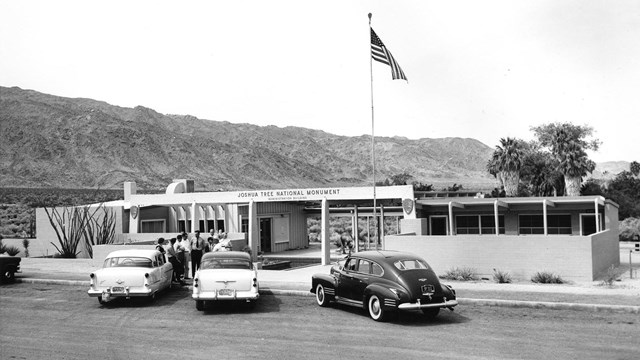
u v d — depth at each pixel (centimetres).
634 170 9500
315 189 2898
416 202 2947
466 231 3108
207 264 1593
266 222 3653
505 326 1330
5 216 6594
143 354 1120
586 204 2898
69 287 2091
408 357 1074
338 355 1094
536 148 5681
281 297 1788
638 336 1214
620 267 2500
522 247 2066
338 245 3797
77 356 1112
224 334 1284
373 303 1421
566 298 1609
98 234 3142
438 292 1375
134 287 1642
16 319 1490
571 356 1065
